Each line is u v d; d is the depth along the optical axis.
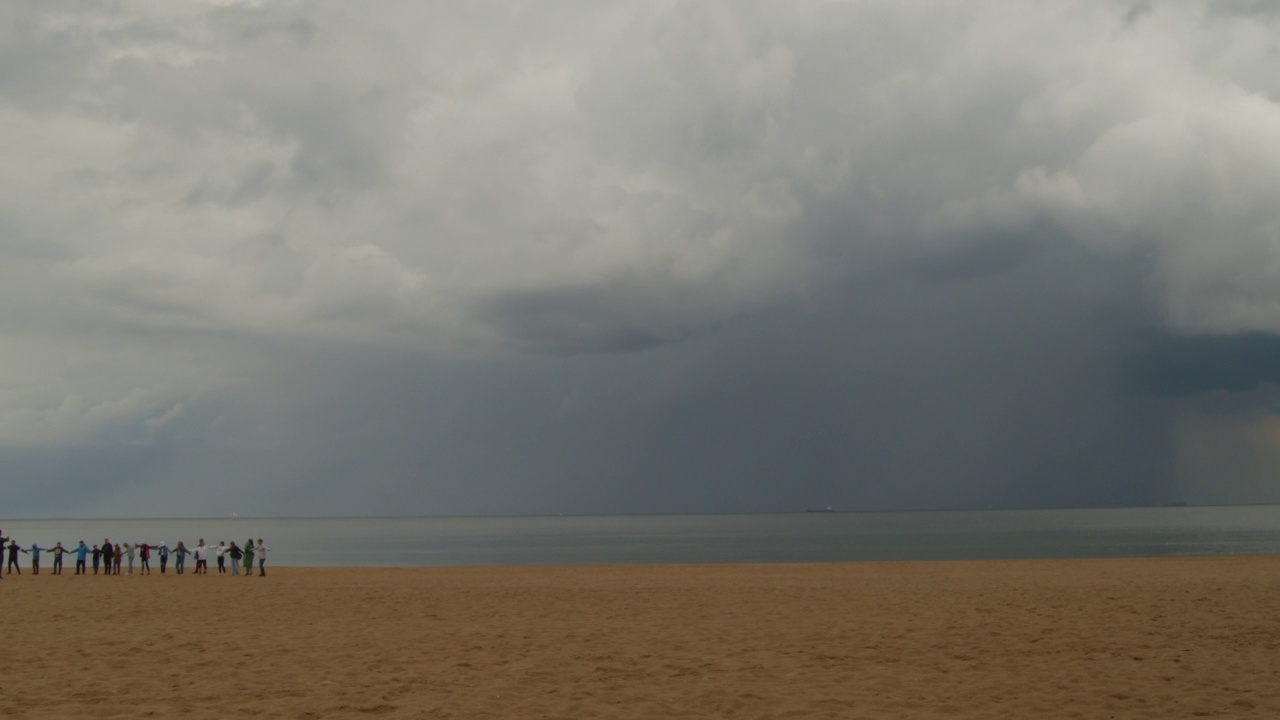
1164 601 21.58
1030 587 26.41
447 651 14.91
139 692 11.34
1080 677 12.10
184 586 30.41
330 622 19.31
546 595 25.70
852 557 73.44
